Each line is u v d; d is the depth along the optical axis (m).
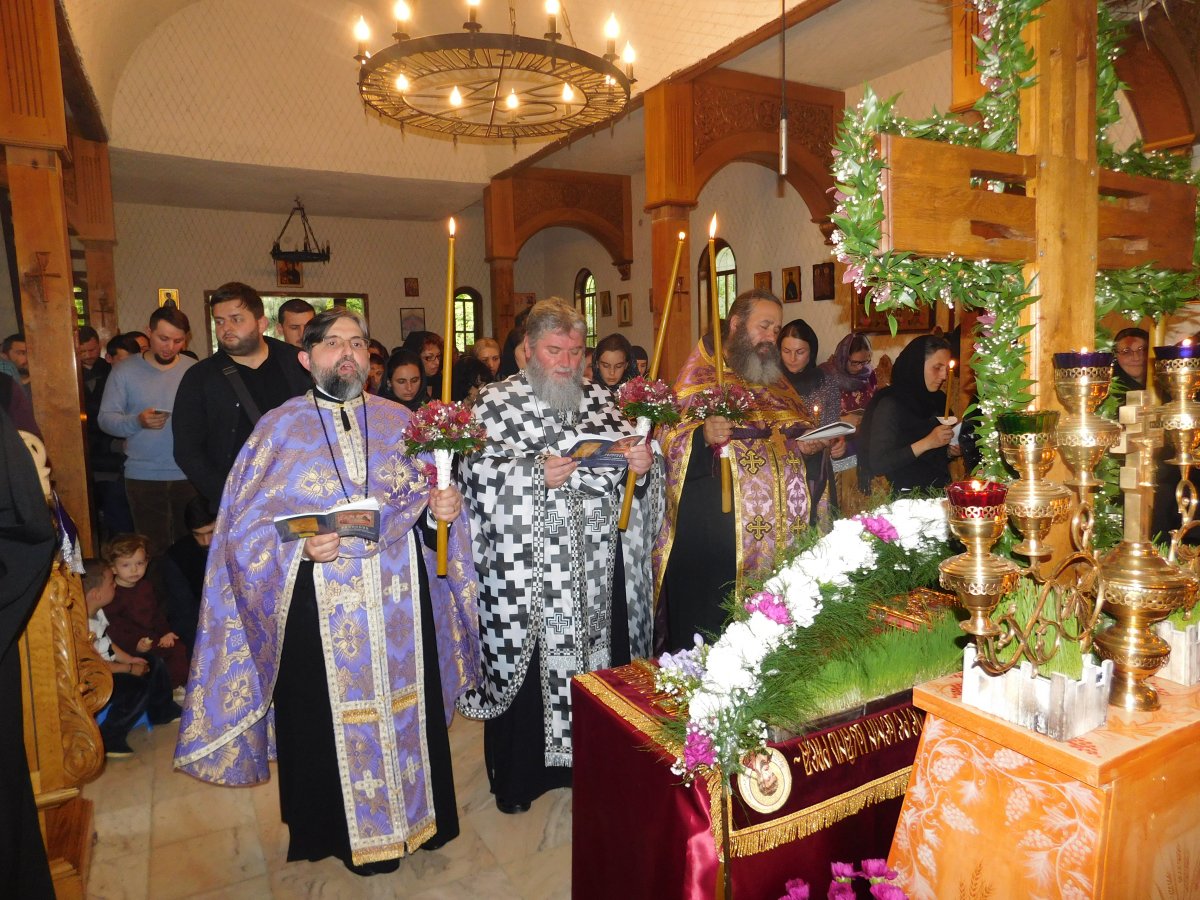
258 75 9.25
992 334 1.67
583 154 10.29
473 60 4.02
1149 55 2.71
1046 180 1.59
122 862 2.47
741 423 3.02
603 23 7.17
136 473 4.23
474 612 2.57
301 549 2.22
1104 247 1.78
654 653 3.32
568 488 2.66
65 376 4.19
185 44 8.84
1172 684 1.38
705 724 1.41
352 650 2.24
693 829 1.44
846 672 1.64
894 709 1.68
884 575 1.72
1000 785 1.28
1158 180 1.86
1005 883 1.26
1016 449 1.28
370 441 2.38
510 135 5.39
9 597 1.56
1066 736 1.17
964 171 1.47
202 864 2.46
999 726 1.24
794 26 6.15
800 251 8.66
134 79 8.65
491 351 6.48
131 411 4.26
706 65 6.31
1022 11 1.55
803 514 3.19
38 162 4.11
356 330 2.38
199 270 12.24
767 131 7.43
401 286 13.62
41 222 4.12
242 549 2.24
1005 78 1.59
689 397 3.17
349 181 10.34
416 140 10.22
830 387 4.84
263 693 2.32
